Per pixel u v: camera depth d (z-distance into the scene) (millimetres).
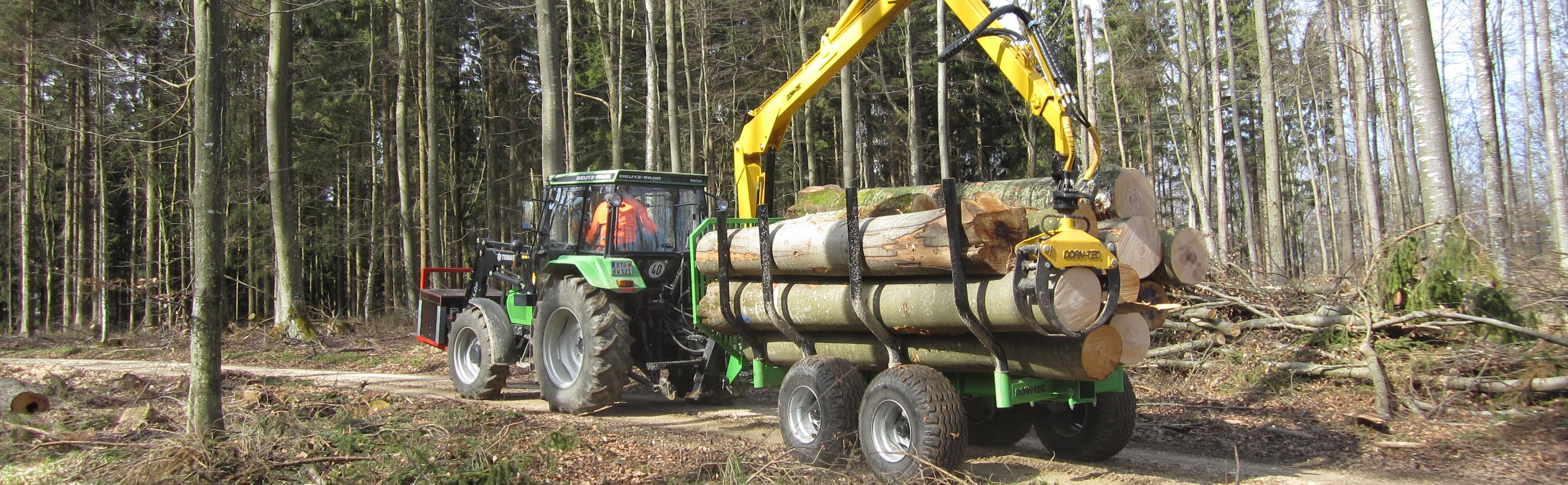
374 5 23750
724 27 24438
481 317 8977
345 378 11102
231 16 16594
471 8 26172
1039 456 6230
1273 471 5629
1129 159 28516
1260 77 19297
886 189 6195
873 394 5289
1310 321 8266
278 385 9523
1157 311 5207
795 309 5867
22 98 19766
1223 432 6727
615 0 22328
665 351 8070
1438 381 6961
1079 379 4754
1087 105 16453
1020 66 5621
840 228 5512
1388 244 8219
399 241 27391
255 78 22312
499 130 29594
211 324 5387
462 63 27938
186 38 17453
